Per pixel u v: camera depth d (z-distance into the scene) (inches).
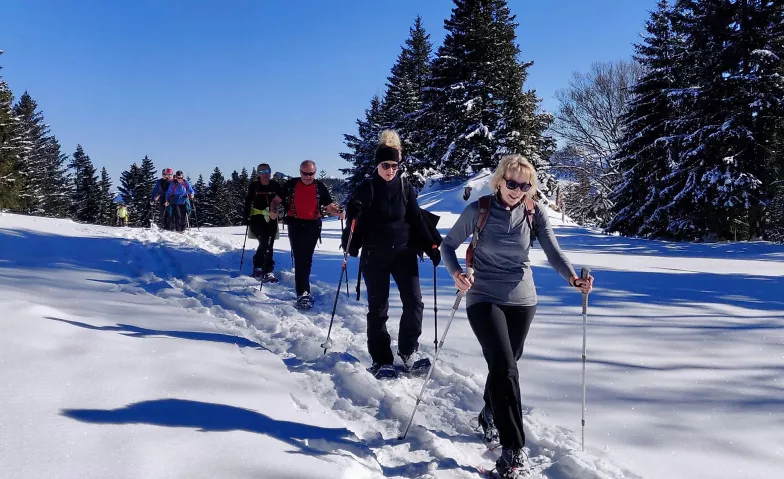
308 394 142.3
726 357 169.5
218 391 129.3
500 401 105.3
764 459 107.7
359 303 246.1
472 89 1315.2
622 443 115.6
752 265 453.1
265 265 301.3
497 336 110.2
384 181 163.9
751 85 836.6
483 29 1280.8
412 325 163.0
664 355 171.5
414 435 123.7
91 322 175.2
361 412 136.2
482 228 120.3
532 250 564.1
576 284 116.5
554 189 1539.1
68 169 2940.5
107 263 327.6
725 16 858.8
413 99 1752.0
